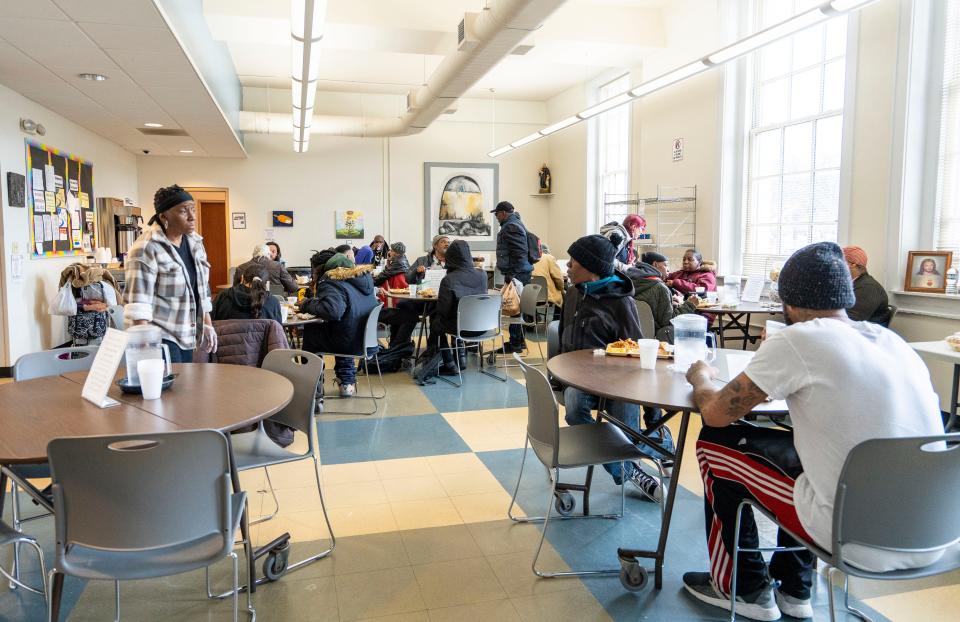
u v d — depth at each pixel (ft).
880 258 15.78
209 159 35.32
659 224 25.68
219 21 19.95
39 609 6.84
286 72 31.12
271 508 9.50
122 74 17.25
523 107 38.88
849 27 16.52
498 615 6.81
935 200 14.96
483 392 16.83
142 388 6.58
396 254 23.54
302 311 15.15
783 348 5.44
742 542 6.64
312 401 8.04
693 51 23.29
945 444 5.46
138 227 29.48
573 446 7.93
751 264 21.93
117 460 4.77
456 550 8.23
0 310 18.25
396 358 19.47
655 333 13.17
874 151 15.90
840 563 5.07
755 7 21.07
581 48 25.08
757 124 21.53
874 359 5.23
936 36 14.88
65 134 23.24
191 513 5.07
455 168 38.19
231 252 35.96
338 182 36.91
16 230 18.88
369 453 11.99
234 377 7.66
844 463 4.96
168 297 9.27
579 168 35.04
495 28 16.03
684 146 24.21
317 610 6.89
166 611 6.85
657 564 7.28
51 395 6.80
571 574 7.59
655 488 9.66
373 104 36.47
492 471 11.03
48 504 5.94
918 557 5.17
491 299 17.74
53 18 13.03
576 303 10.13
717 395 5.87
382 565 7.86
